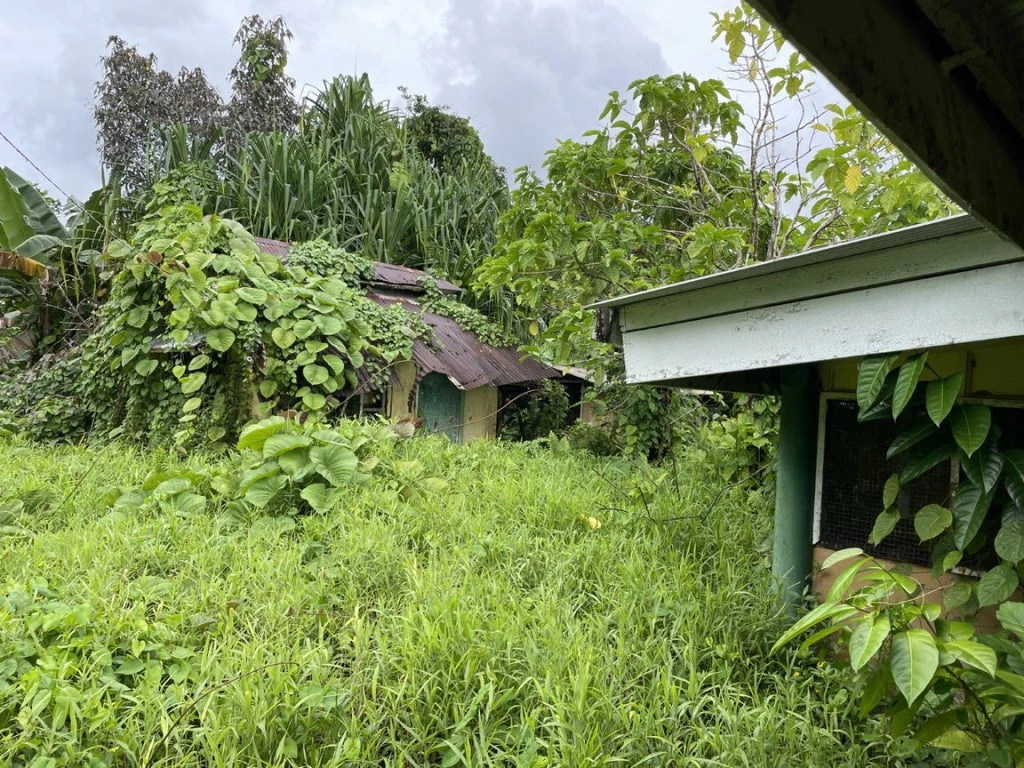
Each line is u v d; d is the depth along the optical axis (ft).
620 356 20.30
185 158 36.81
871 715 7.51
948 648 5.30
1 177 25.89
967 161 3.04
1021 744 5.59
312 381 21.77
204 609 8.95
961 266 6.34
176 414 21.02
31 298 29.73
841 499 10.78
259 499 13.35
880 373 7.07
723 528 12.46
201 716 6.40
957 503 7.40
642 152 19.81
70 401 24.23
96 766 5.82
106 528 11.55
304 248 28.35
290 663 7.31
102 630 7.89
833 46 2.25
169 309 21.97
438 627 8.00
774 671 8.68
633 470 17.74
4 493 13.41
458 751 6.09
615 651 7.98
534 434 31.81
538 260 17.74
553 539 11.87
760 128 17.20
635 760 6.44
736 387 11.62
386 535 11.66
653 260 19.81
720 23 16.37
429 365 25.03
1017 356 8.77
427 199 39.50
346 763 6.16
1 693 6.43
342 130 42.57
